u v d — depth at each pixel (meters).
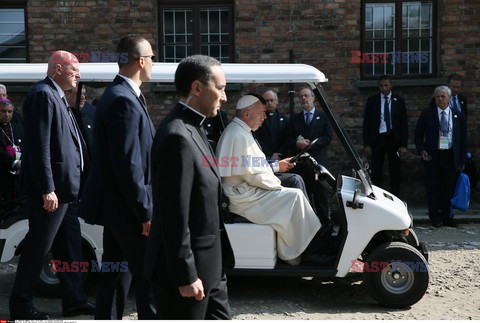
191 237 3.23
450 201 8.84
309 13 9.69
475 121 9.83
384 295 5.42
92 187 4.25
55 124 4.87
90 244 5.60
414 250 5.41
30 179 4.90
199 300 3.23
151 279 3.29
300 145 6.99
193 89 3.31
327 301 5.69
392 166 9.40
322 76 5.49
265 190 5.50
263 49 9.73
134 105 4.16
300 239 5.45
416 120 9.92
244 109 5.50
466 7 9.73
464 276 6.41
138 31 9.71
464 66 9.82
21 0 9.79
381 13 9.94
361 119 9.84
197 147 3.23
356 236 5.38
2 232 5.64
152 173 3.24
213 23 9.93
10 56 9.91
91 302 5.57
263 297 5.79
